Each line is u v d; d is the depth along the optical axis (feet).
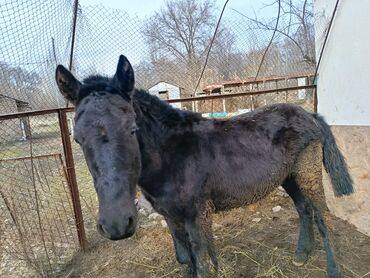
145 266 10.57
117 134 5.54
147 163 7.33
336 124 12.34
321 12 13.08
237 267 9.84
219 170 7.88
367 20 10.30
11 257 11.58
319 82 13.52
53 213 13.20
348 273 9.07
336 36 12.03
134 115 6.13
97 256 11.60
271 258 10.05
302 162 8.68
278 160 8.32
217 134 8.08
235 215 13.51
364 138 10.80
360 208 11.34
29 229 12.46
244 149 8.06
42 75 14.97
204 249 7.98
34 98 15.96
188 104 25.59
